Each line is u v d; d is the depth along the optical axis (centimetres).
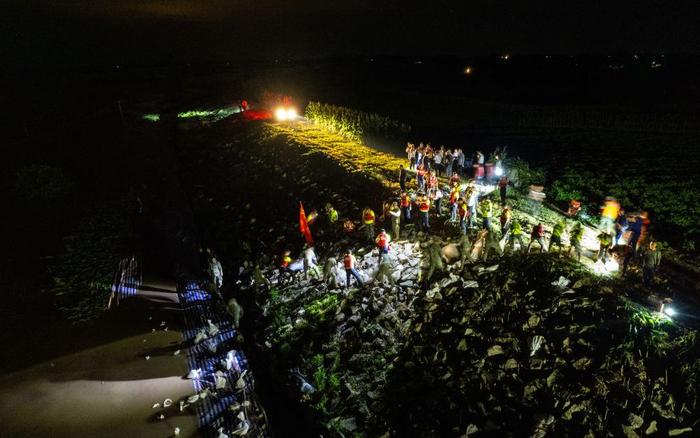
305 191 3141
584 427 1194
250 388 1562
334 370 1586
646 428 1162
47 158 4747
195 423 1398
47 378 1566
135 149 5131
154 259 2609
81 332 1847
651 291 1712
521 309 1603
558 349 1424
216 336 1872
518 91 7825
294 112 5609
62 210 3300
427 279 1852
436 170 3200
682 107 5478
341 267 2122
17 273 2378
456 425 1282
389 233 2267
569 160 3859
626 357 1347
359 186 2959
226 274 2475
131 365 1648
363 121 4741
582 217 2595
